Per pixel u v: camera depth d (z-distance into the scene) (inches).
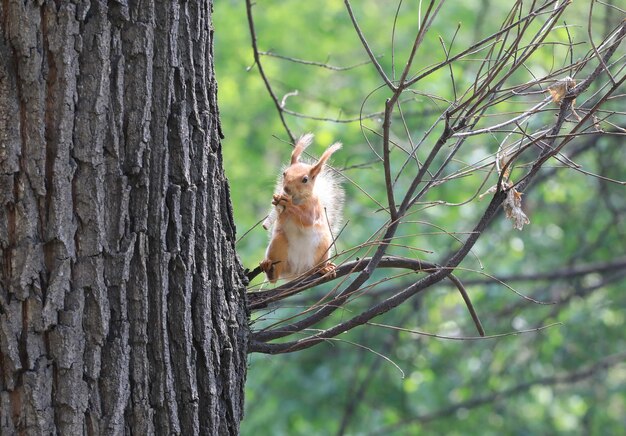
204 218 209.6
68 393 188.7
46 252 189.0
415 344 688.4
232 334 215.9
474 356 695.1
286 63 748.6
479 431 709.9
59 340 188.4
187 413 202.2
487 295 673.6
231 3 751.1
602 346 701.9
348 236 615.2
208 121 213.5
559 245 699.4
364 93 711.7
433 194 622.2
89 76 191.3
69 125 189.3
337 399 685.9
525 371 703.1
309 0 765.9
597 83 491.2
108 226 193.6
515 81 576.4
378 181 606.2
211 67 217.9
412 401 694.5
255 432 671.1
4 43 187.2
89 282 191.2
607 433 742.5
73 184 190.5
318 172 267.4
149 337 198.1
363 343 676.1
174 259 202.1
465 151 604.1
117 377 192.9
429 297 660.1
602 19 522.9
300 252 268.2
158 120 199.6
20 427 186.5
